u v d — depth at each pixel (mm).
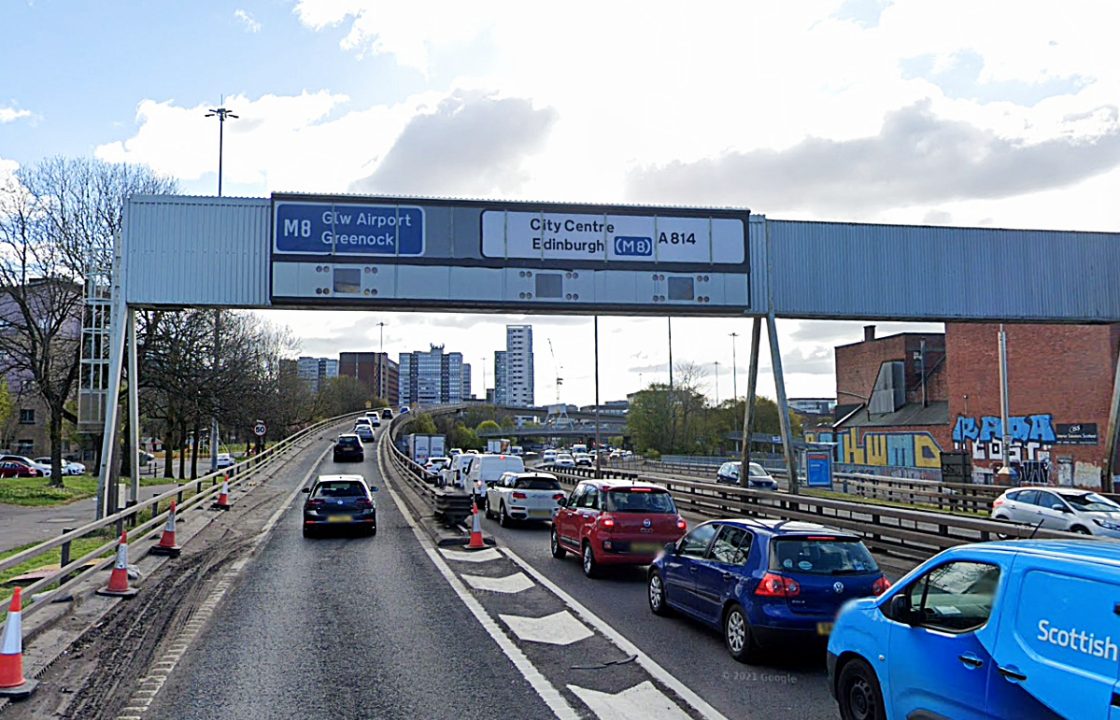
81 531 12312
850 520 18203
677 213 22875
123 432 47250
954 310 24094
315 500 20375
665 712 7328
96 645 9641
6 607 9320
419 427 105938
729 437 82812
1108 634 4418
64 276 38125
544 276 22156
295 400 75312
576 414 132375
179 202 21297
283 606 11977
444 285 21797
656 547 14273
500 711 7359
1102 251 25219
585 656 9258
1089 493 21953
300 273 21359
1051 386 39094
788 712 7332
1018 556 5191
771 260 23281
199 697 7746
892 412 57312
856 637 6500
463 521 22453
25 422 74938
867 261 23828
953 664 5406
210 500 26406
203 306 21438
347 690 7973
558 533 16938
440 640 9992
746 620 8859
